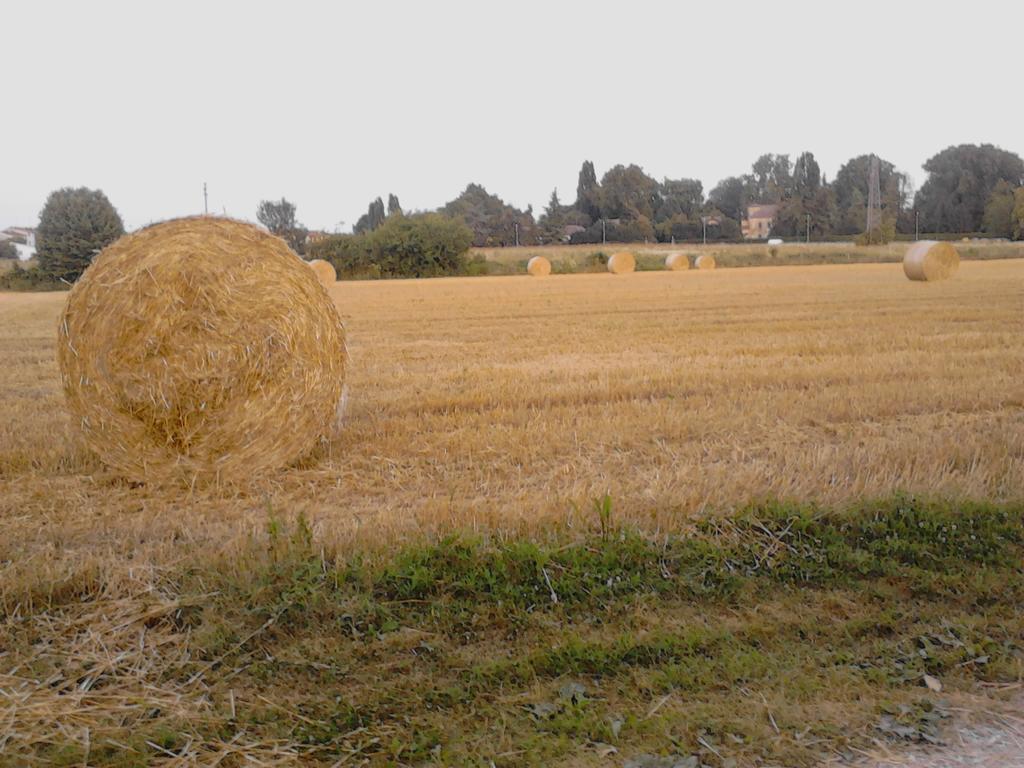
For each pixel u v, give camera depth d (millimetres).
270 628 4770
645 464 7883
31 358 15344
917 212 95312
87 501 7051
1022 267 41875
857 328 17562
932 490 6559
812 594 5211
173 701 4129
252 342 7777
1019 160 94438
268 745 3803
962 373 12047
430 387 11578
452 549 5453
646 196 102812
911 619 4914
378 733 3877
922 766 3619
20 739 3803
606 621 4875
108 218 57594
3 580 5172
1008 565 5535
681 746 3742
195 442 7695
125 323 7594
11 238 117000
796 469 7297
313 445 8164
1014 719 3957
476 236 92312
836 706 4043
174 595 5113
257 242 8039
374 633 4723
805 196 103125
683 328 18359
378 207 103000
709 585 5320
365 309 25453
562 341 16609
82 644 4637
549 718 3971
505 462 7910
